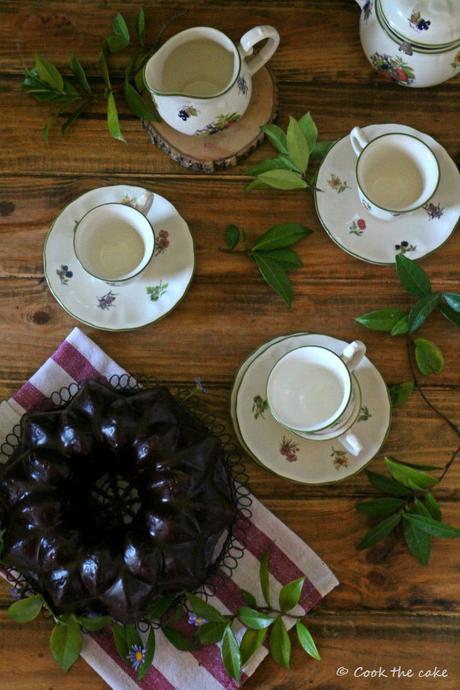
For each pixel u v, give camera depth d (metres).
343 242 1.15
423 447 1.15
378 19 1.10
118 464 1.09
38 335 1.16
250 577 1.13
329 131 1.18
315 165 1.18
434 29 1.07
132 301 1.14
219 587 1.13
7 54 1.18
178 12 1.18
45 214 1.17
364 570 1.14
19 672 1.12
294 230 1.15
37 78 1.15
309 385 1.11
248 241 1.17
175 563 1.04
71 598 1.05
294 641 1.14
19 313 1.16
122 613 1.05
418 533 1.10
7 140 1.17
